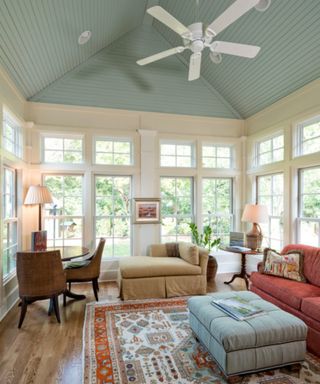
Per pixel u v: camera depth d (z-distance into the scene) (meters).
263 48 3.77
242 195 5.36
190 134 5.12
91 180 4.66
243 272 4.39
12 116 3.77
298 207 4.14
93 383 2.02
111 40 4.49
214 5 3.59
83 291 4.07
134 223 4.81
